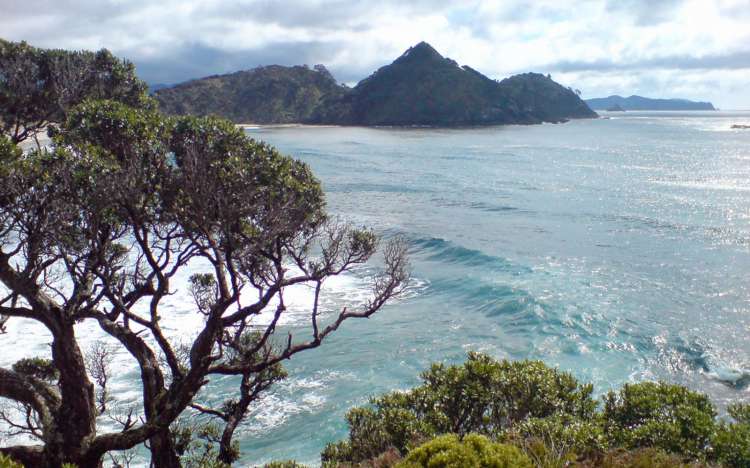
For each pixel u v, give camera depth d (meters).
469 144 98.38
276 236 8.54
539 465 6.68
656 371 16.06
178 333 17.23
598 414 9.12
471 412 9.34
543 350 17.41
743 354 16.95
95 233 7.84
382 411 9.41
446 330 19.05
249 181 8.71
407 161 71.25
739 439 7.66
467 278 24.62
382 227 34.19
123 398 13.65
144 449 12.11
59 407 7.75
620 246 29.84
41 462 7.31
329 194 46.47
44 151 8.19
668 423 8.08
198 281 12.01
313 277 8.91
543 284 23.42
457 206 41.44
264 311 20.03
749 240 30.53
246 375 10.33
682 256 27.78
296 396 14.66
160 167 8.54
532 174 57.69
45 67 9.80
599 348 17.48
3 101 9.38
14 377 7.82
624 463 7.04
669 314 20.19
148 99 10.99
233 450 9.95
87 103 8.76
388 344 17.81
